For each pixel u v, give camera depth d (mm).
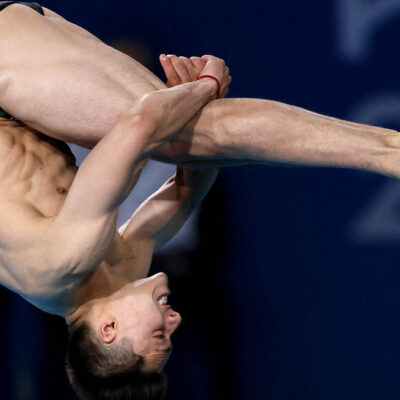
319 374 11508
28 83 6934
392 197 11258
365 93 11430
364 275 11375
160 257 11758
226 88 7352
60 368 11906
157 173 11492
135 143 6230
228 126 6816
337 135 6602
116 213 6574
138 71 7105
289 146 6680
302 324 11578
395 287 11242
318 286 11539
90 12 12320
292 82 11742
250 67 11898
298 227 11625
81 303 7328
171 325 7496
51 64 6949
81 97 6852
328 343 11492
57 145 7457
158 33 12109
